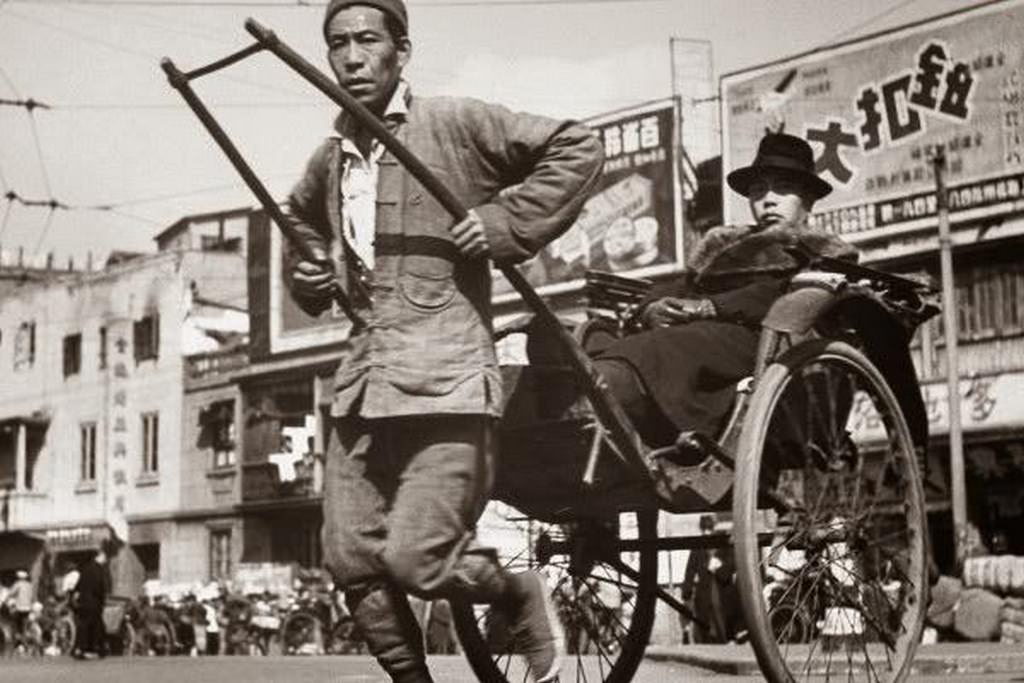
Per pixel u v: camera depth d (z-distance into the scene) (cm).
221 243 4516
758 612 437
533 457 451
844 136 2512
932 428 2386
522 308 2878
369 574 404
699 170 2827
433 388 389
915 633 493
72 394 4538
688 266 542
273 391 3778
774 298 489
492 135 404
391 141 378
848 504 496
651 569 531
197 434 4050
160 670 1400
